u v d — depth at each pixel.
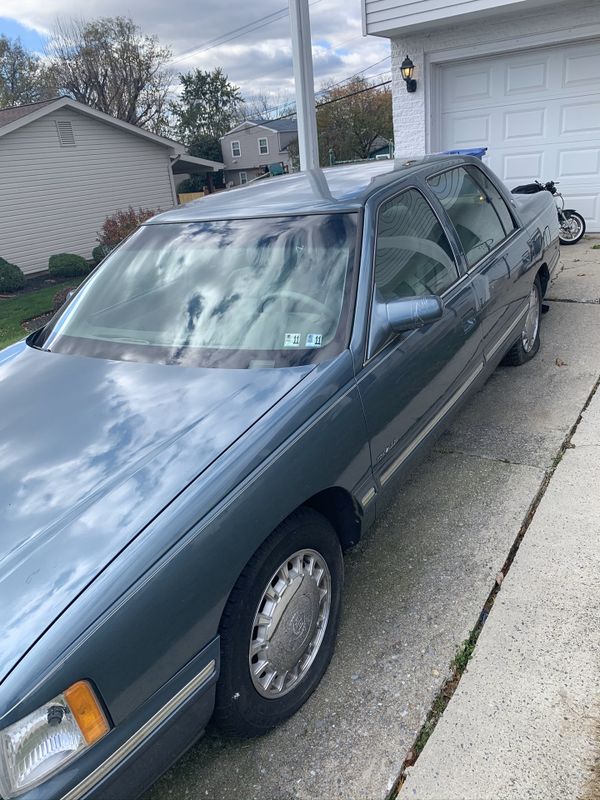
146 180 23.53
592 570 2.71
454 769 1.97
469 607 2.63
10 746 1.40
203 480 1.89
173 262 3.11
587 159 8.73
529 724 2.08
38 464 2.08
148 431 2.15
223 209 3.31
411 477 3.60
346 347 2.47
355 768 2.04
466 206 3.81
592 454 3.58
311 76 7.60
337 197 3.00
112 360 2.71
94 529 1.76
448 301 3.15
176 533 1.75
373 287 2.66
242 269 2.89
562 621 2.47
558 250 5.50
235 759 2.13
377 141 52.16
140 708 1.63
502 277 3.80
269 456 2.03
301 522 2.18
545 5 8.00
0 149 18.95
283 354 2.49
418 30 8.93
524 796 1.87
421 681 2.32
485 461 3.67
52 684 1.46
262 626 2.06
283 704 2.17
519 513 3.18
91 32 44.59
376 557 3.00
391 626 2.58
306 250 2.82
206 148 63.44
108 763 1.55
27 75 46.62
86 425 2.25
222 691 1.92
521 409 4.22
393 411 2.64
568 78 8.52
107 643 1.56
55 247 20.89
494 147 9.34
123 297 3.10
